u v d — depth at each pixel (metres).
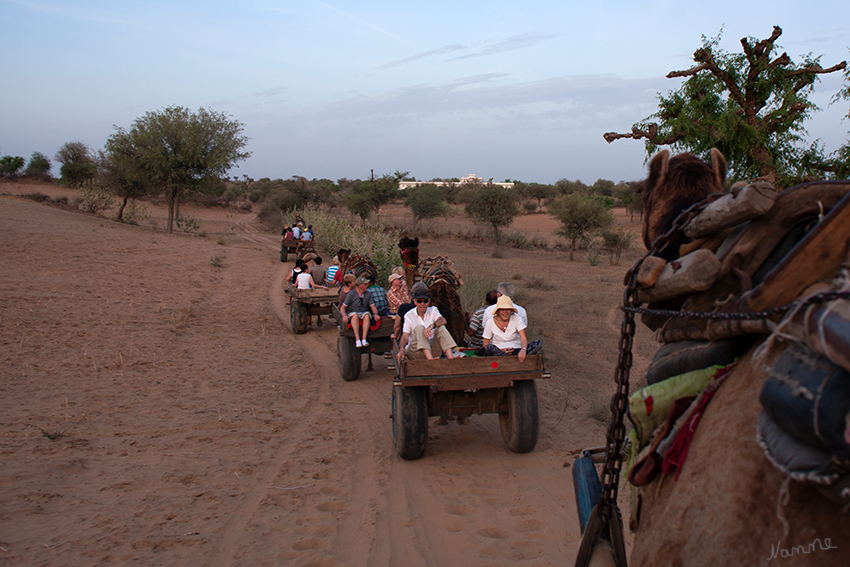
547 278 22.36
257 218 54.47
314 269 13.16
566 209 31.14
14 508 4.42
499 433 6.86
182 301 14.29
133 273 17.41
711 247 1.89
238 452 5.94
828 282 1.29
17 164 63.69
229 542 4.22
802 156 6.23
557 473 5.63
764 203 1.59
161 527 4.37
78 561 3.84
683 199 2.20
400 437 5.74
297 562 4.02
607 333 12.58
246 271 20.69
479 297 12.58
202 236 33.28
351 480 5.45
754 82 6.06
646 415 1.85
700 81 6.21
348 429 6.81
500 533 4.52
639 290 2.00
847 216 1.25
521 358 5.92
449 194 76.50
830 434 1.11
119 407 6.98
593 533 2.19
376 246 18.61
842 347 1.07
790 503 1.26
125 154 32.16
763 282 1.37
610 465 2.18
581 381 9.03
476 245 37.97
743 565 1.31
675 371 1.95
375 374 9.34
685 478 1.57
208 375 8.70
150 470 5.36
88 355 9.05
